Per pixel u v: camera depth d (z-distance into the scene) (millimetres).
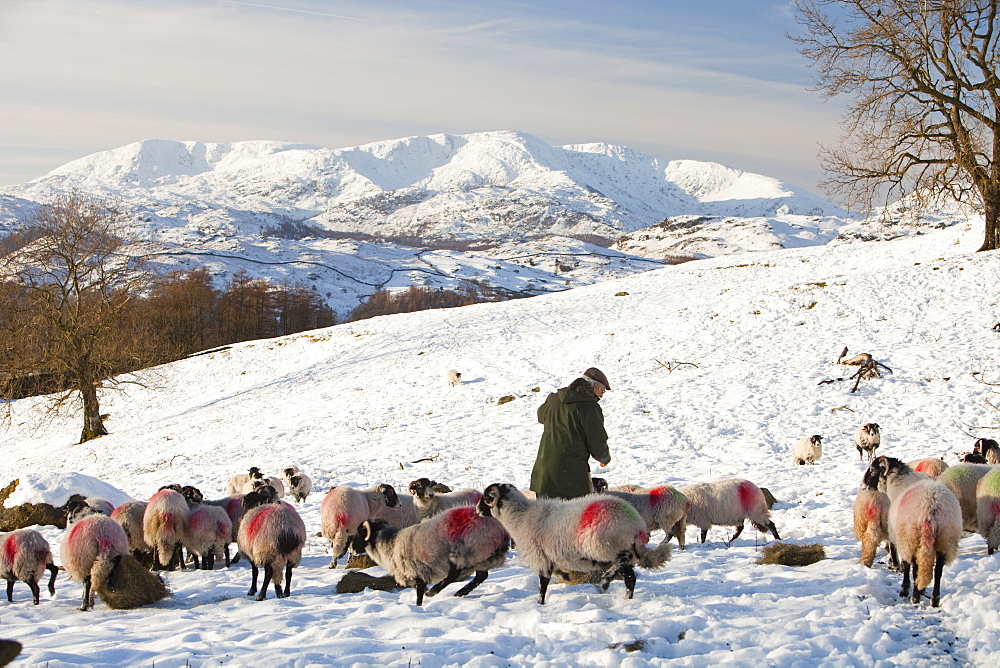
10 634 7328
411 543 7621
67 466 29469
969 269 30594
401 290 143625
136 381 39125
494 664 5629
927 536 6742
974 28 33344
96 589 8523
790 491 13906
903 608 6742
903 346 24859
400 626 6723
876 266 39281
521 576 8656
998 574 7367
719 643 5977
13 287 34250
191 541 10359
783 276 41406
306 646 6086
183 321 67875
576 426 8469
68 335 34656
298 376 37281
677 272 48281
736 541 10555
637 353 29797
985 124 34000
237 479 17312
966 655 5750
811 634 6137
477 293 153500
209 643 6418
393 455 21969
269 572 8352
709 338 29484
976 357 22531
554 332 37094
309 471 21328
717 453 18625
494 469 19125
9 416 37062
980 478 8555
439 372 32656
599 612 6621
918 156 35219
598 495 7418
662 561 7254
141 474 24906
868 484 8047
